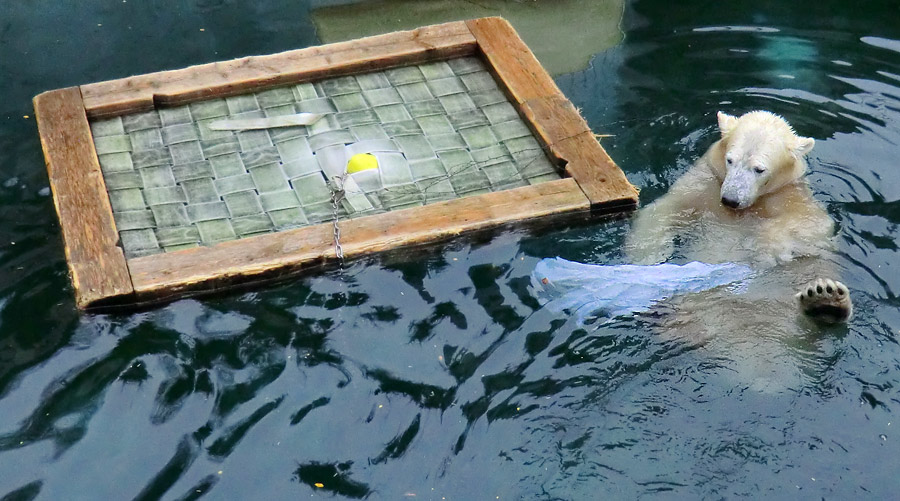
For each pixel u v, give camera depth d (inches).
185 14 323.3
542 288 201.3
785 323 188.4
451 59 280.2
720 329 187.3
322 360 183.8
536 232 221.3
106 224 212.4
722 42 308.3
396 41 278.8
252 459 164.4
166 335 191.3
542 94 257.3
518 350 184.9
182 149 242.4
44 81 287.0
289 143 244.8
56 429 169.8
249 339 189.6
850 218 223.5
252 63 269.0
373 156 236.5
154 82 259.8
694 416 169.2
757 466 160.2
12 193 234.2
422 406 173.6
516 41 279.0
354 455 165.2
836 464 160.1
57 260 210.5
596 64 299.3
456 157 240.2
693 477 158.9
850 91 279.0
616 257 213.0
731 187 219.9
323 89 265.6
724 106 273.9
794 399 171.6
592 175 230.2
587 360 181.6
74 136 238.8
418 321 193.2
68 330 191.8
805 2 331.0
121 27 314.8
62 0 326.0
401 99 261.9
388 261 211.5
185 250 206.2
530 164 238.4
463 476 161.0
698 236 218.2
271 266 202.1
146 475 161.6
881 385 174.6
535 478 160.2
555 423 169.3
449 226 213.0
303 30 316.5
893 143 253.4
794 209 224.5
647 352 182.5
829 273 203.5
